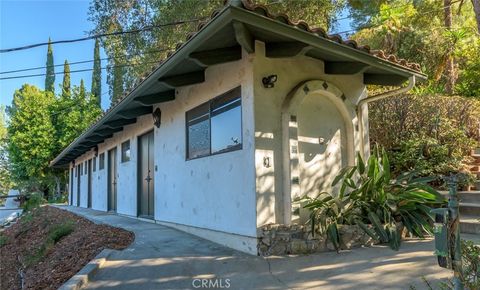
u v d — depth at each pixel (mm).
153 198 9656
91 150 17141
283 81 5875
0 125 42625
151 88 7305
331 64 6395
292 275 4555
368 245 5680
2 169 36312
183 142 7660
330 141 6566
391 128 8906
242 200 5684
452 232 2502
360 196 6027
